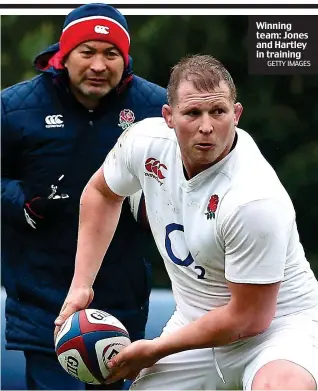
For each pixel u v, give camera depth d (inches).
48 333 813.2
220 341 605.3
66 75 799.1
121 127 810.8
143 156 654.5
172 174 634.8
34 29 1785.2
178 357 677.3
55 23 1786.4
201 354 669.9
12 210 808.9
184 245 637.9
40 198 800.9
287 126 1691.7
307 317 636.1
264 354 612.4
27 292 816.9
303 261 649.0
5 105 810.8
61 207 802.8
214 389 682.2
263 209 582.2
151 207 658.2
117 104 810.8
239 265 591.8
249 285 589.9
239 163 606.9
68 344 648.4
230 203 592.4
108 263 811.4
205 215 609.9
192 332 607.8
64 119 804.6
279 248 586.9
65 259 810.8
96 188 708.7
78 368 650.2
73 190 805.2
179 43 1694.1
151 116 818.2
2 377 968.3
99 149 805.9
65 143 803.4
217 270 630.5
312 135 1690.5
